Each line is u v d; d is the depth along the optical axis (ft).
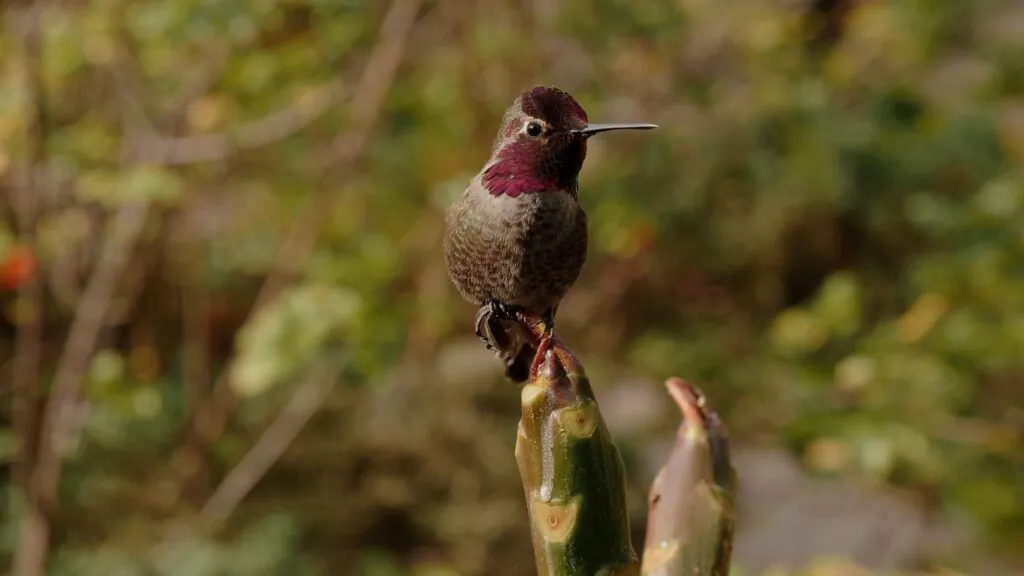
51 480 30.04
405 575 34.76
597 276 42.27
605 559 8.92
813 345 32.96
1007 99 38.91
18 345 33.45
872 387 29.09
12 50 28.07
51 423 30.58
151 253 34.91
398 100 33.63
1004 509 30.35
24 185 27.76
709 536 9.61
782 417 33.12
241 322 39.96
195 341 36.99
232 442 36.35
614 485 9.02
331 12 29.35
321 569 34.88
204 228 36.76
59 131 28.96
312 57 30.04
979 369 30.89
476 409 37.45
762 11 38.50
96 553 33.01
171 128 30.89
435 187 32.53
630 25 33.24
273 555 33.73
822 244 40.83
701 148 37.70
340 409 37.06
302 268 33.14
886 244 40.68
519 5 33.60
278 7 28.78
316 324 26.58
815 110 36.88
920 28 36.91
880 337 31.27
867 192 36.81
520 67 34.19
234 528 35.01
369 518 36.27
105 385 28.91
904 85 37.93
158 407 30.01
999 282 29.89
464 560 35.76
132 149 30.04
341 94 31.58
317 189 33.17
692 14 36.52
